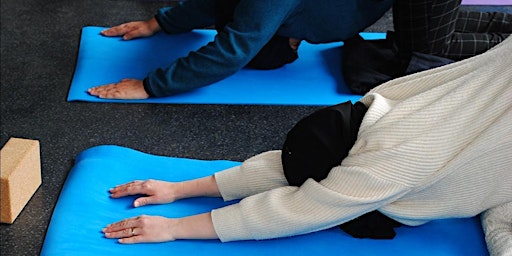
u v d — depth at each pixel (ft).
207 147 7.05
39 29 9.02
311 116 5.58
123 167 6.39
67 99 7.62
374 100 5.59
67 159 6.77
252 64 8.24
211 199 6.09
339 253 5.57
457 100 5.19
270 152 5.99
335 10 7.73
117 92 7.61
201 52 7.43
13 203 5.88
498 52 5.21
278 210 5.38
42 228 5.95
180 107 7.60
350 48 8.38
